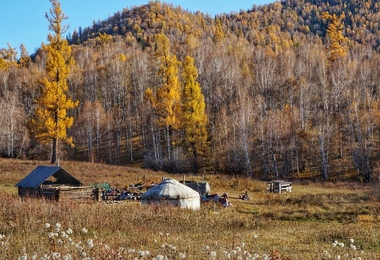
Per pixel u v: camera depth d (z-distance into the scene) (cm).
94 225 1591
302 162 5722
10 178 3903
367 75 7519
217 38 13975
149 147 7000
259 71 8244
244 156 5991
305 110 6562
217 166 5916
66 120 5203
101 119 7331
